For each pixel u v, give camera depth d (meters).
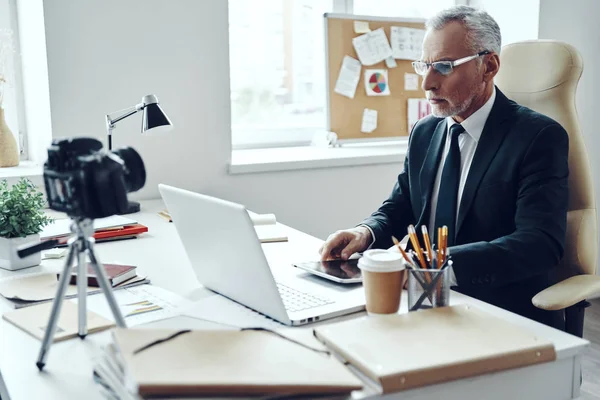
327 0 3.02
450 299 1.25
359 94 2.96
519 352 0.93
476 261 1.38
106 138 2.35
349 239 1.58
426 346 0.94
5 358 1.00
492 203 1.61
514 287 1.60
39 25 2.24
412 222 1.90
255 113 2.98
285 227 1.95
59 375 0.94
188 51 2.41
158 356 0.84
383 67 2.99
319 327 1.01
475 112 1.69
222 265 1.21
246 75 2.93
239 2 2.86
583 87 2.99
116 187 0.92
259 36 2.92
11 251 1.46
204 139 2.48
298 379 0.81
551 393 1.00
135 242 1.74
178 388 0.76
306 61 3.03
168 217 2.05
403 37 3.02
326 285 1.34
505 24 2.99
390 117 3.04
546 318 1.61
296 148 2.97
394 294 1.14
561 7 2.88
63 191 0.91
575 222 1.80
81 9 2.23
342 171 2.75
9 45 2.47
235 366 0.83
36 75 2.37
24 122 2.59
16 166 2.42
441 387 0.90
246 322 1.14
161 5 2.34
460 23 1.65
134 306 1.22
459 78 1.66
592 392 2.31
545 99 1.86
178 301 1.26
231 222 1.09
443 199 1.70
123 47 2.31
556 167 1.56
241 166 2.54
